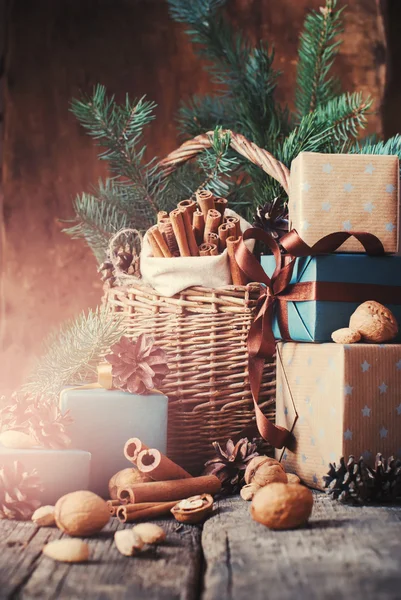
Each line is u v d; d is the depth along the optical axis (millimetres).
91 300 1794
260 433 1038
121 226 1399
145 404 993
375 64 1874
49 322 1790
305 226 1002
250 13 1853
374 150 1366
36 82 1808
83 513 774
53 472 888
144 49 1829
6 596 607
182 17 1617
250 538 757
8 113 1800
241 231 1196
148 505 865
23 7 1807
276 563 673
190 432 1097
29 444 935
